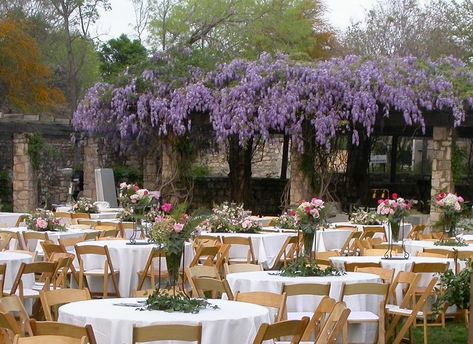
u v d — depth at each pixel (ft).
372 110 59.57
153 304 19.75
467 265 28.68
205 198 81.71
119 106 66.18
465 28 105.60
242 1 92.17
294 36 93.04
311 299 25.76
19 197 73.77
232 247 40.40
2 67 90.53
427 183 83.20
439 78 59.67
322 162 64.69
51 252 33.40
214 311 19.71
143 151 72.49
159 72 66.08
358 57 62.39
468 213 46.06
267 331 17.52
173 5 94.94
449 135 60.59
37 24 102.58
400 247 35.60
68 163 83.46
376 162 96.99
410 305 30.37
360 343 25.11
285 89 60.80
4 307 20.07
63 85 107.34
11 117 73.61
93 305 20.40
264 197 84.12
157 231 20.98
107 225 46.91
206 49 68.08
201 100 62.85
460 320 33.27
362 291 24.31
